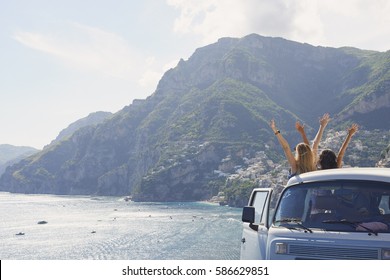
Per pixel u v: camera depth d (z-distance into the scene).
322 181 6.73
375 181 6.36
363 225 5.97
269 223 7.18
